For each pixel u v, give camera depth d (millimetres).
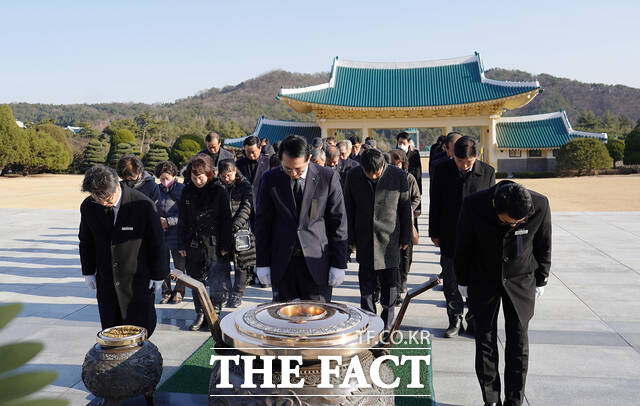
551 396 3326
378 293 5453
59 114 157750
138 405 3135
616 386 3461
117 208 3330
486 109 35875
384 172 4320
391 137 109625
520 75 168875
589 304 5344
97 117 152750
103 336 2896
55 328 4754
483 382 3061
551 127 39531
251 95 172125
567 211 14453
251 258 5359
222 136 83750
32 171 47469
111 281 3383
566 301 5457
